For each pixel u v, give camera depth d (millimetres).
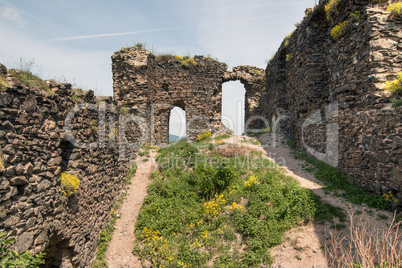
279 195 8078
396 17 7656
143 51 16188
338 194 7996
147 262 7375
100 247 7723
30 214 4535
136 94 16016
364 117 7918
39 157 4902
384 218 6480
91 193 7289
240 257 6645
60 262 6051
